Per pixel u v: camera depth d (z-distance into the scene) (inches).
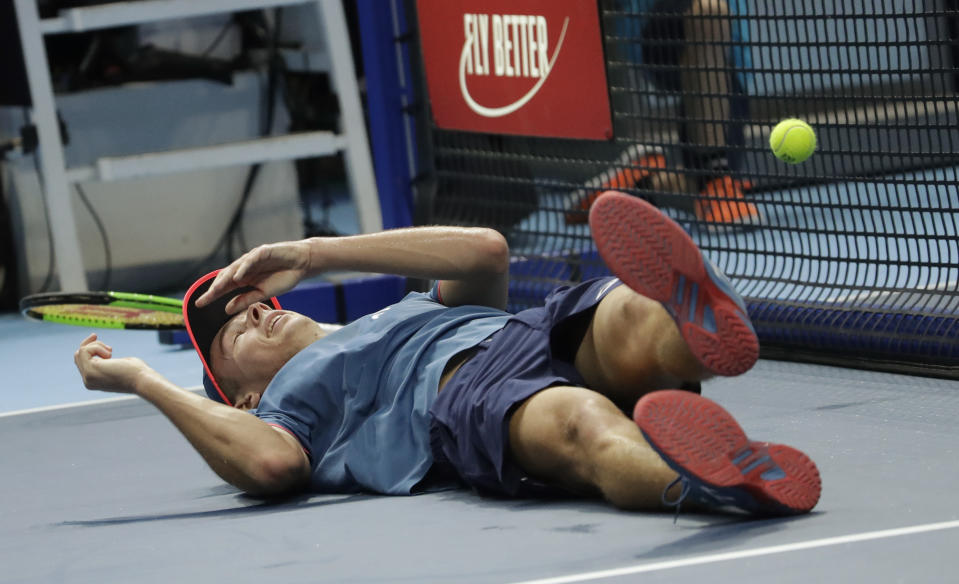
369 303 620.4
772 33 711.7
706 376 244.2
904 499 242.1
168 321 395.5
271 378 325.7
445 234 308.0
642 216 227.6
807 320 431.8
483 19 542.3
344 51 690.2
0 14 668.1
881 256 639.1
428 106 582.9
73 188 741.3
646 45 490.3
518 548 227.0
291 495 300.0
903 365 395.9
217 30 772.0
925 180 413.7
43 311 390.0
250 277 297.9
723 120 473.7
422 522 257.3
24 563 250.5
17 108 721.0
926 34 408.5
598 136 502.3
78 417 436.8
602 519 243.0
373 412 300.5
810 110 589.3
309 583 215.5
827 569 197.9
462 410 276.5
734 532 223.3
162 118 758.5
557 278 547.8
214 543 252.7
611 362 259.6
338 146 692.1
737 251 481.1
